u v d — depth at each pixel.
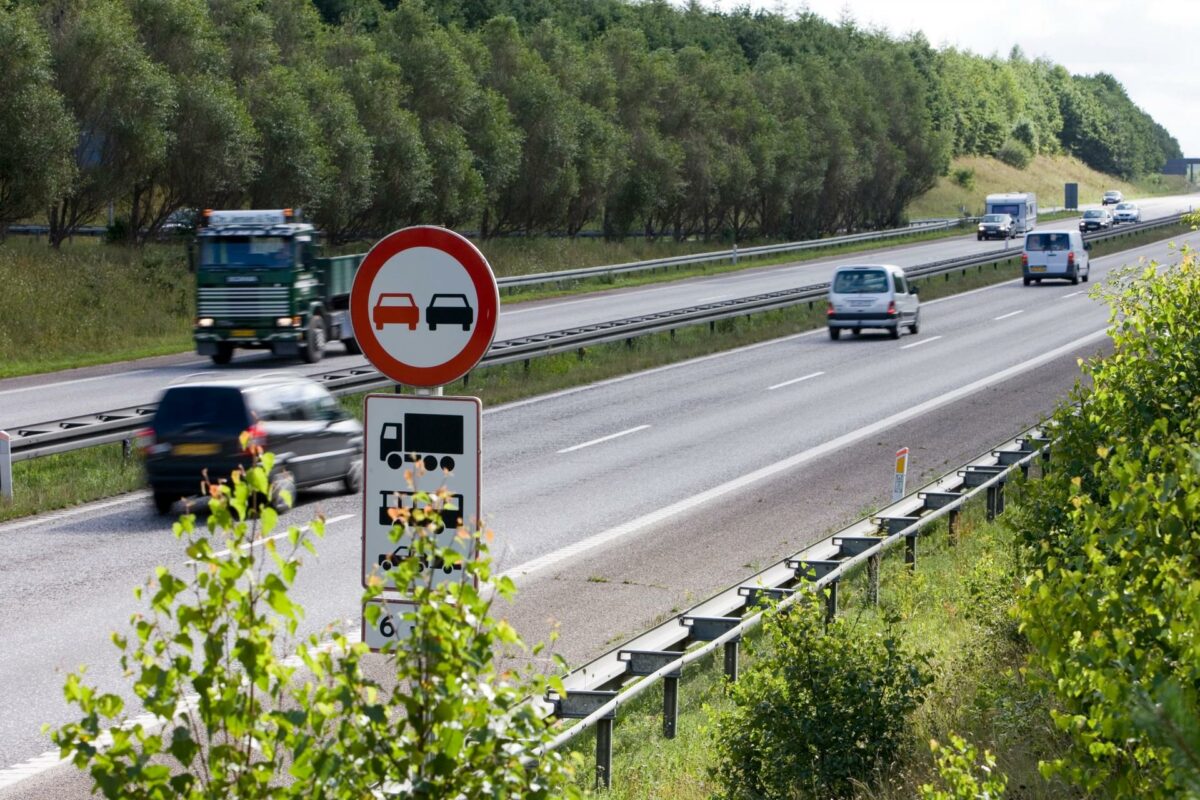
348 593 18.11
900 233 124.50
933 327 57.12
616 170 105.94
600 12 190.25
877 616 16.22
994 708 10.84
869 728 11.01
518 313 60.28
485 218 100.44
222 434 22.72
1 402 35.81
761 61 171.50
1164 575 5.91
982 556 18.11
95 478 26.39
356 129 79.44
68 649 15.54
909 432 31.59
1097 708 5.52
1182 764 4.41
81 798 11.30
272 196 74.62
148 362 45.44
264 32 79.31
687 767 12.25
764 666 11.77
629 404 36.94
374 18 147.75
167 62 71.44
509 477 26.89
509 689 4.86
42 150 58.75
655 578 19.03
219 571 4.73
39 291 51.03
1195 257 15.72
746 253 92.56
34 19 62.09
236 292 42.94
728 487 25.62
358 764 4.75
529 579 19.00
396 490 7.52
